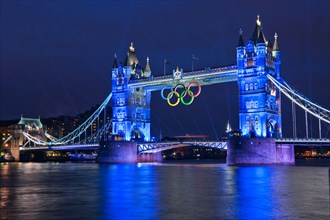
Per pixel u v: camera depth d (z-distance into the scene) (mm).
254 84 129750
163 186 58438
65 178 76625
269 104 130375
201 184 61094
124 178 75062
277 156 126938
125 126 165000
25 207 38844
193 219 32969
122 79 168625
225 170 99375
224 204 40188
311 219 32562
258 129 127500
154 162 178250
